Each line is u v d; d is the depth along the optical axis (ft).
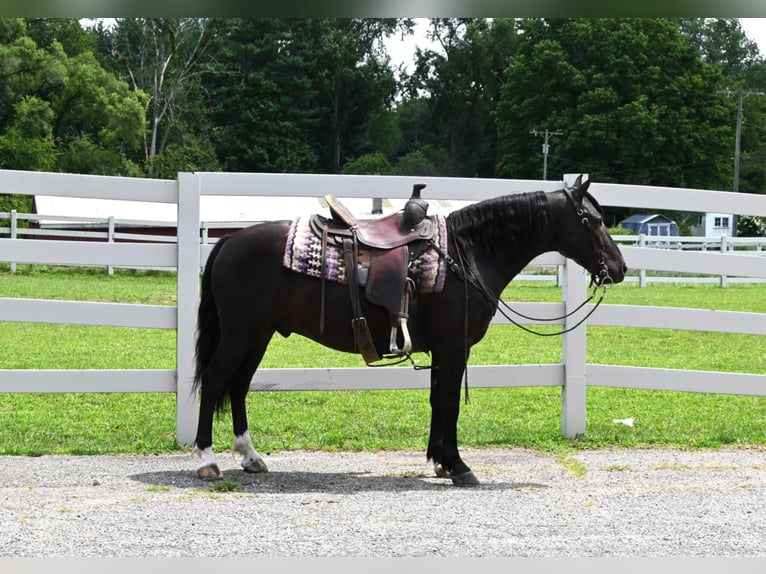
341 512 17.46
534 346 46.83
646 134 184.34
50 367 36.96
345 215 20.43
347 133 240.53
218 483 19.51
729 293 77.20
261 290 19.89
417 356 35.47
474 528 16.44
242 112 205.36
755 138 234.99
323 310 19.80
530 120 198.90
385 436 25.93
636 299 68.23
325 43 222.89
